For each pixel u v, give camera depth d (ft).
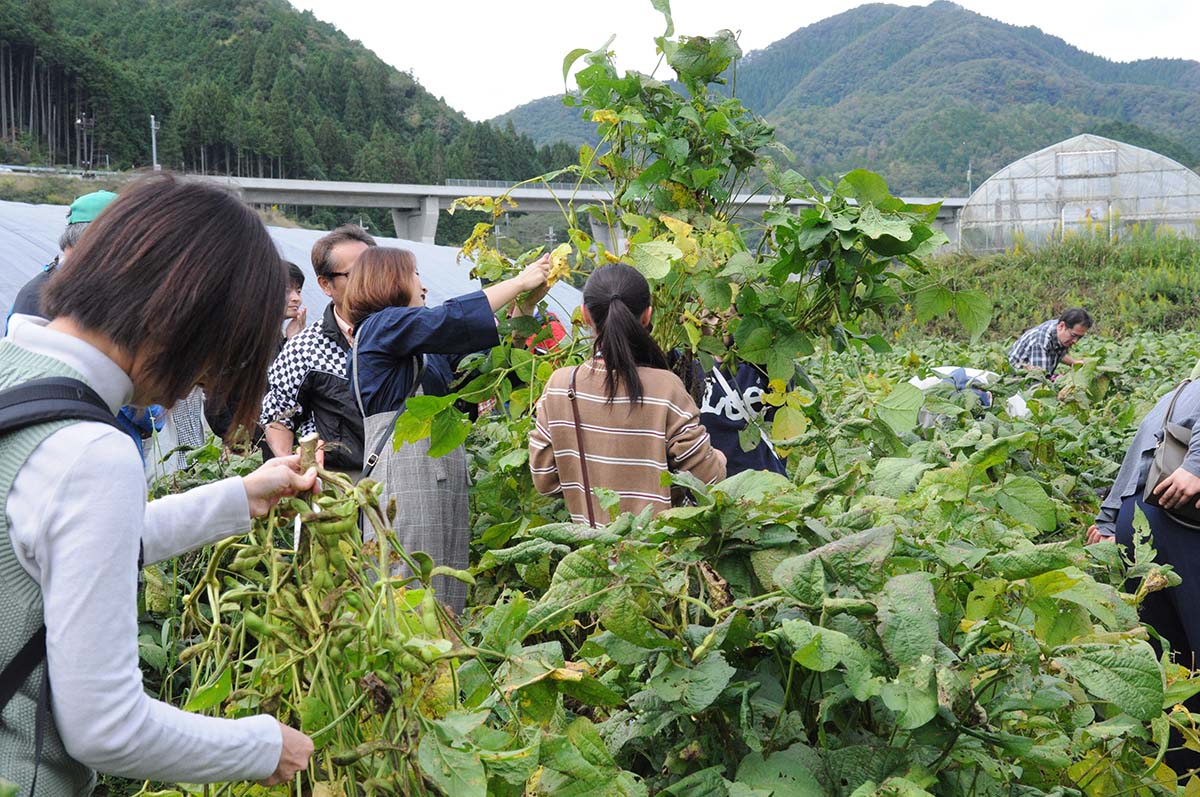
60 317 4.55
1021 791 5.67
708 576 6.01
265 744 4.60
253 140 396.16
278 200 214.69
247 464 12.23
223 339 4.67
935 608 5.16
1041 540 11.55
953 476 7.38
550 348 12.47
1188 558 10.56
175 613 9.97
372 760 4.85
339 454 11.68
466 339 10.53
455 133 565.53
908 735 5.41
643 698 5.70
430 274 41.55
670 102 12.08
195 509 4.96
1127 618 6.48
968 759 5.31
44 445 4.25
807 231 10.18
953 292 11.04
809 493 6.53
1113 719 6.27
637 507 9.16
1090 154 127.65
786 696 5.60
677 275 11.27
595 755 5.31
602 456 9.30
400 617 5.08
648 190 12.01
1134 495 11.25
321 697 4.86
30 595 4.26
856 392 11.20
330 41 602.03
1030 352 27.17
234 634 5.12
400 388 10.76
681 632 5.76
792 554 6.16
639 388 9.23
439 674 5.17
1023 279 81.46
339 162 437.99
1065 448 14.24
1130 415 17.28
